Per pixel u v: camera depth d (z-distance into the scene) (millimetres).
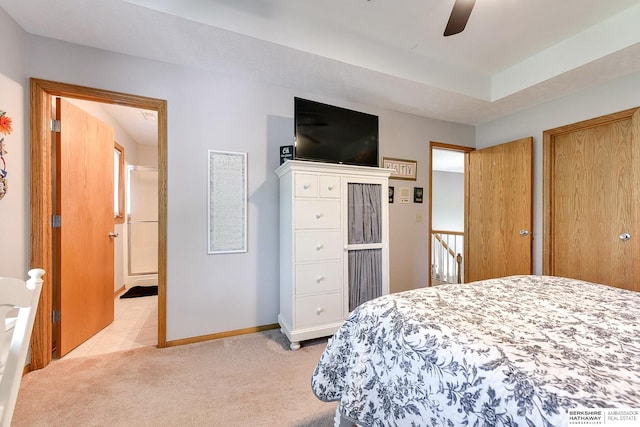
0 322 750
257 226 2527
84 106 2938
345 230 2352
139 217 4297
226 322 2412
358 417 1038
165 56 2131
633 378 648
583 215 2699
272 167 2582
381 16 2051
